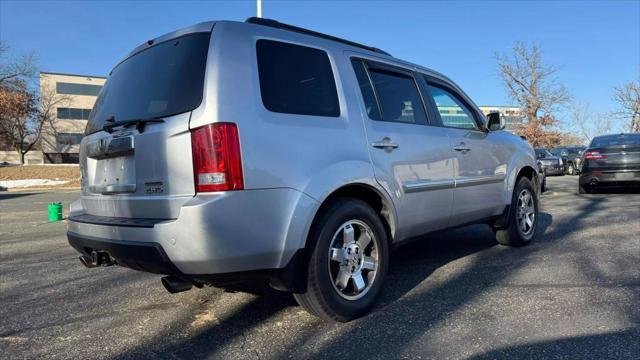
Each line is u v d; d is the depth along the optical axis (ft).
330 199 11.15
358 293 11.44
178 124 9.52
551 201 34.22
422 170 13.46
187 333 10.92
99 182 11.67
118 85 11.91
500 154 17.21
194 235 8.92
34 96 165.89
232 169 9.22
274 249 9.71
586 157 38.68
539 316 11.27
